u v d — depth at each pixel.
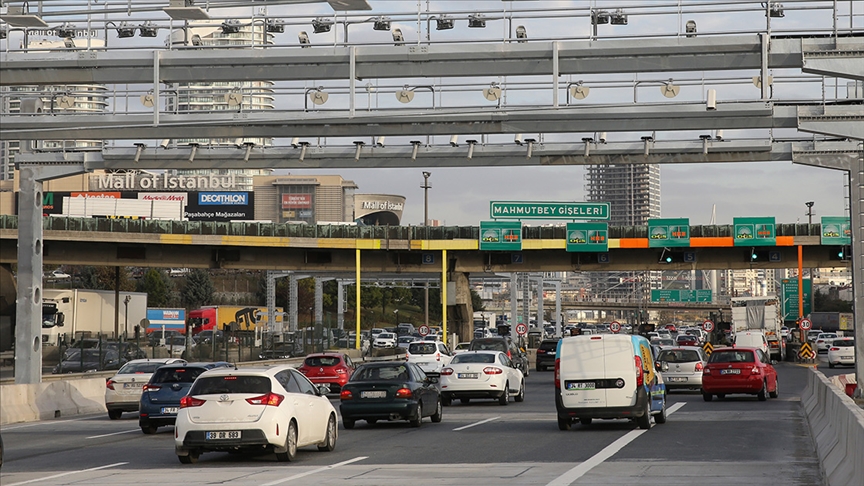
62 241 82.19
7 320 40.06
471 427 30.41
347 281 135.00
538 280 129.88
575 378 28.28
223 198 158.00
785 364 88.06
